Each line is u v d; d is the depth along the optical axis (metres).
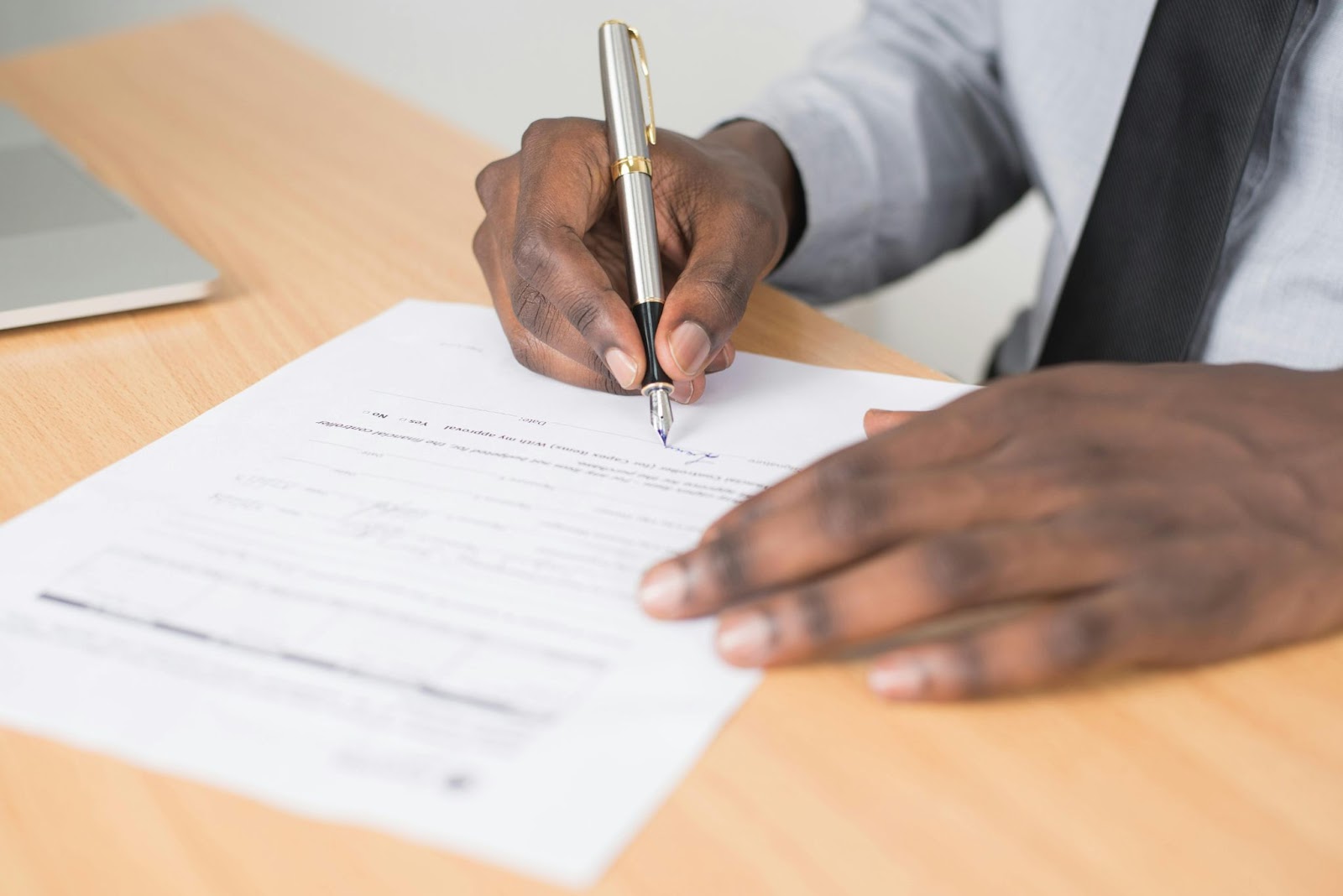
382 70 2.12
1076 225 0.77
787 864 0.29
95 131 0.86
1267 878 0.29
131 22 2.31
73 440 0.47
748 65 1.61
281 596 0.37
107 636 0.35
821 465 0.38
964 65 0.85
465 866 0.29
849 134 0.77
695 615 0.36
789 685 0.34
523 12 1.85
